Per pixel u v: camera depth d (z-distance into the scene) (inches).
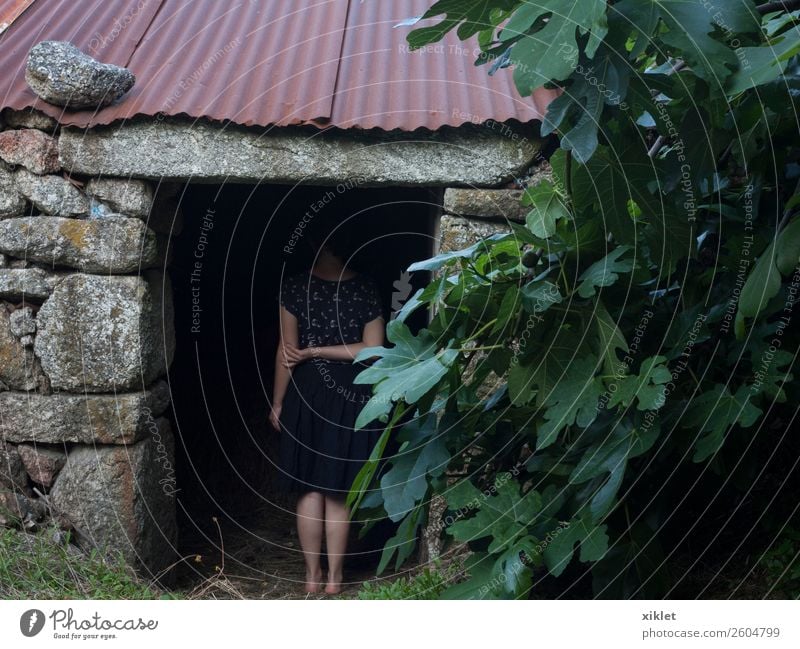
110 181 147.5
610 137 109.5
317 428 165.8
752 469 122.3
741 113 112.1
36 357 149.9
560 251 116.5
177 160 145.0
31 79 143.6
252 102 144.6
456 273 144.1
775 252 101.6
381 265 236.5
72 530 149.3
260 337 238.8
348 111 143.4
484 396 146.7
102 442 149.1
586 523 109.0
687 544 133.6
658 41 110.6
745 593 121.2
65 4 170.7
